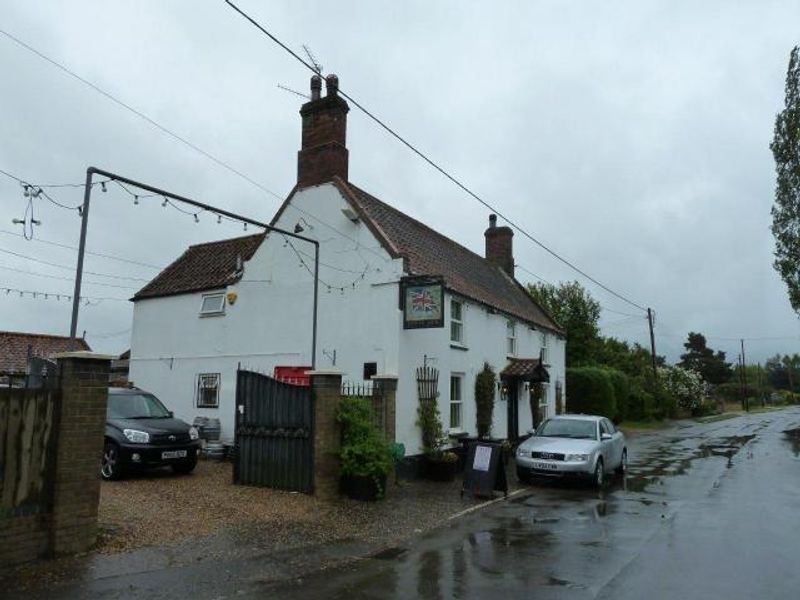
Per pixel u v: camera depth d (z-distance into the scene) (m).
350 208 14.98
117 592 5.92
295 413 11.41
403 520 9.69
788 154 29.16
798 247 28.83
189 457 12.73
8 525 6.52
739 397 86.94
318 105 16.19
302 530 8.71
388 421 12.84
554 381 25.12
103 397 7.45
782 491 13.04
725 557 7.63
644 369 46.88
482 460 12.11
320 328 15.14
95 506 7.31
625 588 6.37
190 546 7.62
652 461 19.19
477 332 17.84
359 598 5.98
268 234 16.58
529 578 6.71
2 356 24.62
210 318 17.53
